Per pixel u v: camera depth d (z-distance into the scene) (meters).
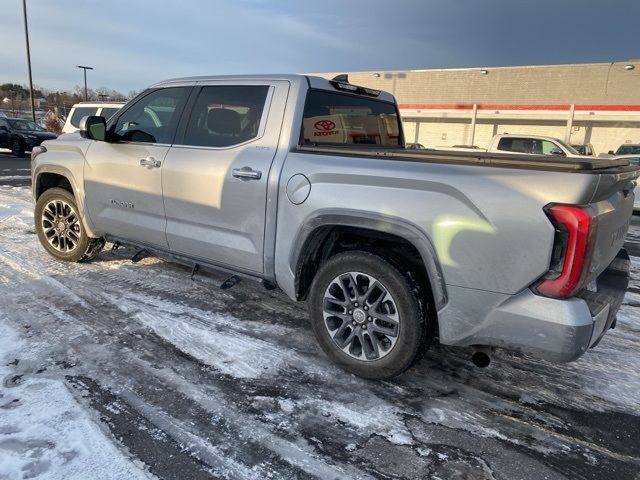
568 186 2.36
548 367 3.44
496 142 12.78
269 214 3.38
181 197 3.88
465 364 3.44
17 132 19.91
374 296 3.04
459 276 2.66
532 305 2.49
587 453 2.55
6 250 5.61
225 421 2.68
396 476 2.34
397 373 3.00
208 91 3.90
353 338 3.12
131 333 3.64
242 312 4.12
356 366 3.12
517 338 2.56
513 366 3.44
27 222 7.32
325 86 3.72
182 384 3.01
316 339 3.50
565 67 29.83
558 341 2.44
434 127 35.75
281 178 3.30
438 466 2.42
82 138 4.79
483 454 2.52
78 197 4.73
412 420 2.77
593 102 29.31
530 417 2.85
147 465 2.32
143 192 4.16
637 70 27.81
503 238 2.50
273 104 3.54
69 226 5.05
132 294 4.39
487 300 2.60
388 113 4.59
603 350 3.74
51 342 3.44
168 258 4.29
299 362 3.34
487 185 2.55
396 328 2.94
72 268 5.01
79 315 3.90
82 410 2.70
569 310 2.42
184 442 2.50
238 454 2.43
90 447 2.41
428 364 3.42
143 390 2.92
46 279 4.66
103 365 3.18
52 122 35.06
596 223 2.41
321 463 2.40
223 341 3.59
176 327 3.78
